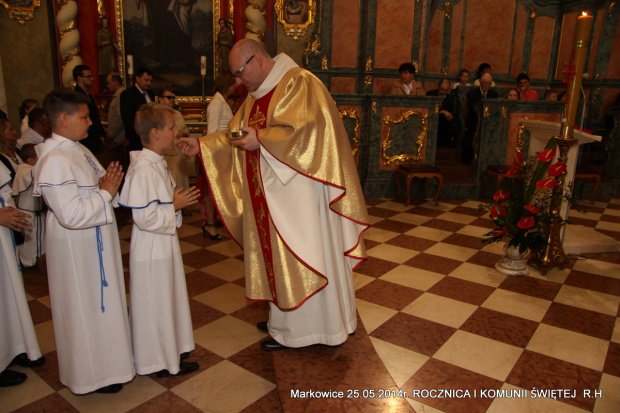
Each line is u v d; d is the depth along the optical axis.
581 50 3.41
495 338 2.76
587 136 3.91
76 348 2.02
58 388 2.27
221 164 2.48
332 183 2.10
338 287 2.34
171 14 7.63
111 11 7.49
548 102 6.36
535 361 2.52
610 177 6.94
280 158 2.07
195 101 7.85
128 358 2.14
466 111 7.76
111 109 5.86
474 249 4.38
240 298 3.31
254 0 7.53
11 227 2.10
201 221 5.33
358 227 2.40
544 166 3.67
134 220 2.03
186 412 2.09
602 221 5.49
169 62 7.77
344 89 7.43
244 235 2.42
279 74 2.23
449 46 8.66
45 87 7.37
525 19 8.84
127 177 2.05
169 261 2.16
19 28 7.16
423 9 7.09
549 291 3.45
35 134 3.84
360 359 2.37
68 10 7.14
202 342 2.71
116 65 7.63
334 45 7.28
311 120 2.10
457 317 3.02
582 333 2.83
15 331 2.34
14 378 2.29
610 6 8.10
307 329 2.36
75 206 1.84
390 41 7.11
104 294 2.02
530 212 3.64
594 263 4.05
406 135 6.33
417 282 3.58
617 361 2.53
